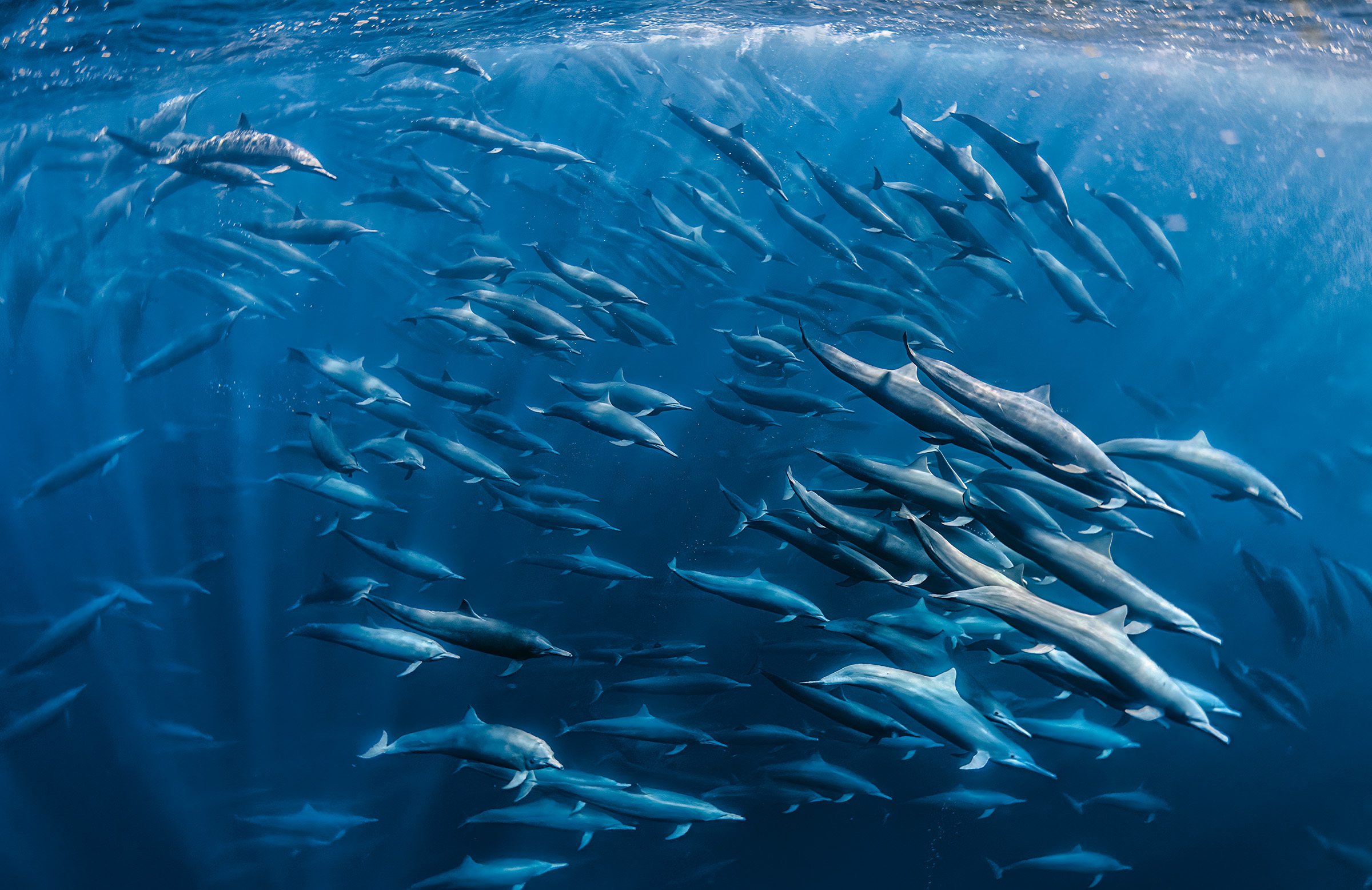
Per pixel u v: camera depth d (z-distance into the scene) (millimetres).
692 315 20516
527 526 13789
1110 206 7762
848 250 8219
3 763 12508
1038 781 11227
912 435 14891
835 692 4762
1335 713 12164
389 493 14477
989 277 8086
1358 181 25203
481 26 13836
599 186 10773
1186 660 11828
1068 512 4039
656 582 12625
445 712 11898
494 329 7266
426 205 9391
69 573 17859
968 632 4664
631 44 17562
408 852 11062
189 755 12406
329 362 7547
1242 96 19688
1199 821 11008
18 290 12984
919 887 10648
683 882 10484
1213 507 15992
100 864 11406
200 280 10727
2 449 22766
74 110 14594
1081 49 17078
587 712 11234
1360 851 9320
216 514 15391
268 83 16953
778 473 14070
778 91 12844
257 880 11102
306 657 13234
